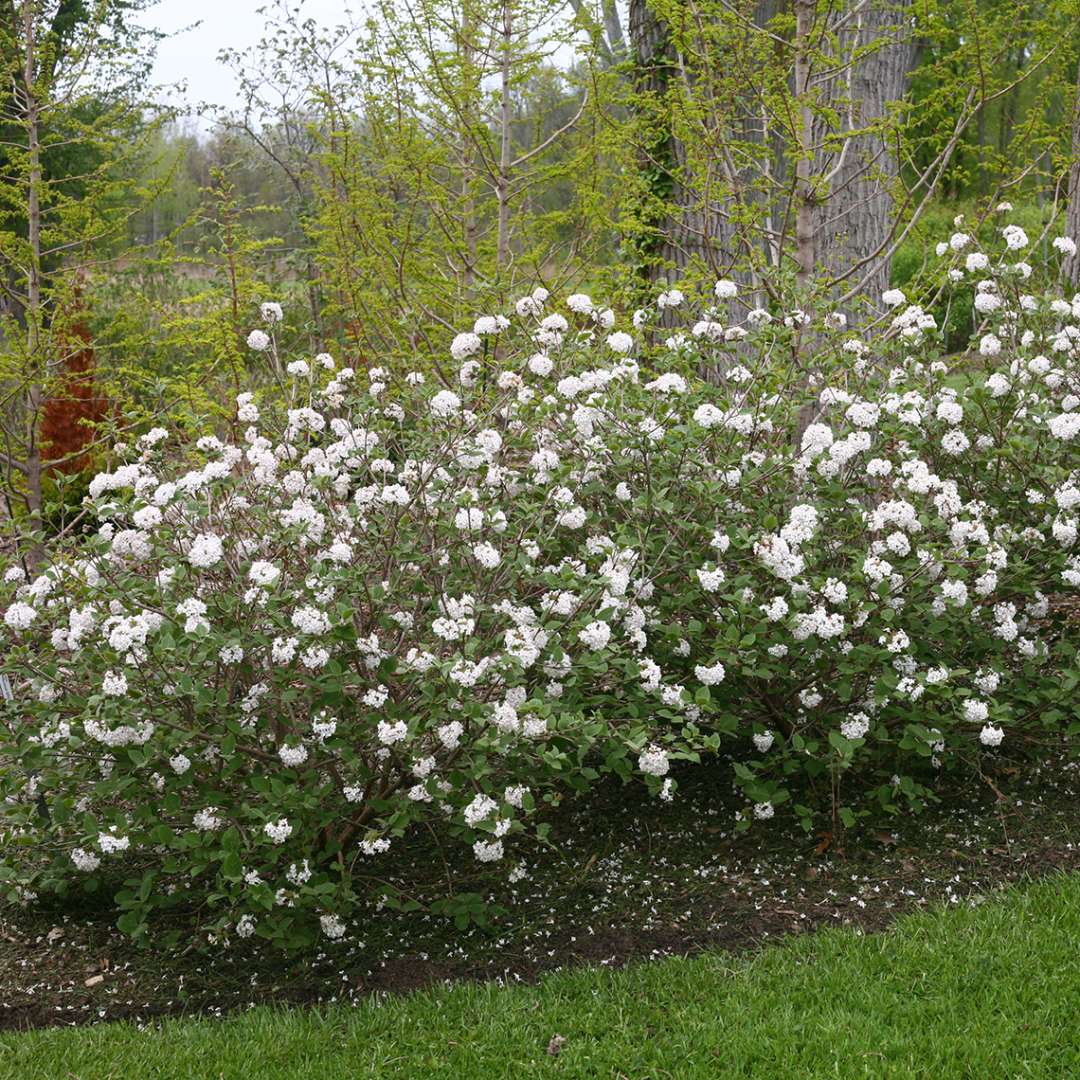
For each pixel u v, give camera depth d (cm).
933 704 436
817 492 459
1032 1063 313
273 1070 334
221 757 392
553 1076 326
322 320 894
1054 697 445
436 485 425
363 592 384
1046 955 361
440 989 372
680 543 449
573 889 428
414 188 713
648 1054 332
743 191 623
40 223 714
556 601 391
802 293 504
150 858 448
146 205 741
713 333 512
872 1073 313
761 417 477
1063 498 441
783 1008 346
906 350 505
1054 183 660
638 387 467
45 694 403
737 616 421
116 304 926
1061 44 583
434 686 369
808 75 586
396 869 445
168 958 404
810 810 437
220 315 688
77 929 422
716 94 597
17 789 402
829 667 440
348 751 369
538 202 803
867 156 616
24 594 398
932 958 364
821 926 394
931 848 439
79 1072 336
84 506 448
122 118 721
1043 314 509
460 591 422
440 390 472
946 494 425
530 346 511
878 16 701
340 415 525
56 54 707
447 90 698
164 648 344
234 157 1065
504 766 402
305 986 384
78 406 848
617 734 381
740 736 470
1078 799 466
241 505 425
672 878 431
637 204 661
